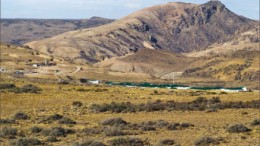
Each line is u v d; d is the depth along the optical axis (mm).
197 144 42719
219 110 76500
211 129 53750
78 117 69688
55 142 45219
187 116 69312
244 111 74250
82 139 46250
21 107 83938
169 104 81750
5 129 50875
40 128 53375
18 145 42562
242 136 47031
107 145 42250
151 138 47031
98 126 57562
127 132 51531
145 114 72938
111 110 76688
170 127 54625
